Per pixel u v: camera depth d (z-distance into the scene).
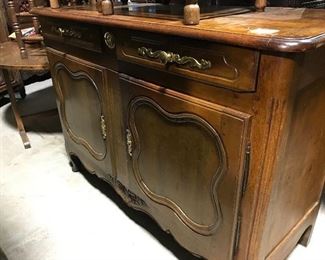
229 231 0.78
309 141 0.80
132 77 0.89
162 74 0.79
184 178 0.85
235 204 0.73
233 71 0.62
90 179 1.51
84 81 1.12
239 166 0.68
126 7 1.06
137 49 0.81
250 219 0.74
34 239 1.18
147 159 0.96
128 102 0.93
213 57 0.64
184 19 0.70
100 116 1.11
